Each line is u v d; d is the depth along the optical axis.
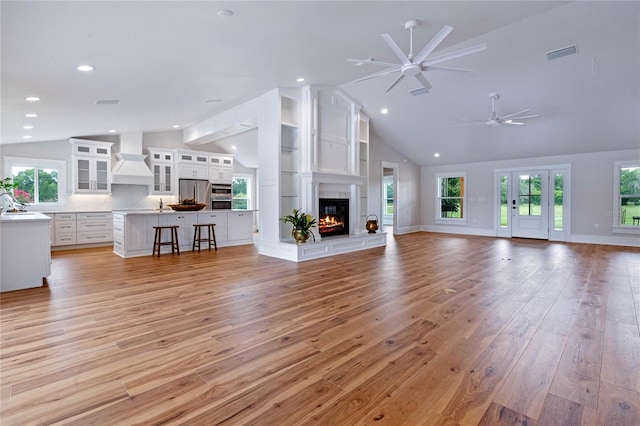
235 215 7.34
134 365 2.04
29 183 6.80
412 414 1.58
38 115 5.06
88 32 2.86
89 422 1.52
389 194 12.54
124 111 5.69
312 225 5.90
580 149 7.40
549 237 8.10
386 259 5.59
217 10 2.78
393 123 7.89
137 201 8.13
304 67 4.68
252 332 2.54
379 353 2.20
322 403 1.66
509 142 7.72
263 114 6.00
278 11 2.92
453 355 2.17
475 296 3.47
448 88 5.94
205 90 5.19
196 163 8.77
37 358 2.12
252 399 1.70
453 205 9.88
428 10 3.21
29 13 2.43
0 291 3.57
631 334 2.49
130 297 3.41
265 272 4.58
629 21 3.84
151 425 1.50
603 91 5.30
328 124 6.38
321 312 2.99
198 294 3.53
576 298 3.39
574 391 1.76
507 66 5.02
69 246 6.65
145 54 3.50
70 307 3.10
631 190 7.09
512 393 1.75
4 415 1.56
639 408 1.62
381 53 4.24
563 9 3.69
